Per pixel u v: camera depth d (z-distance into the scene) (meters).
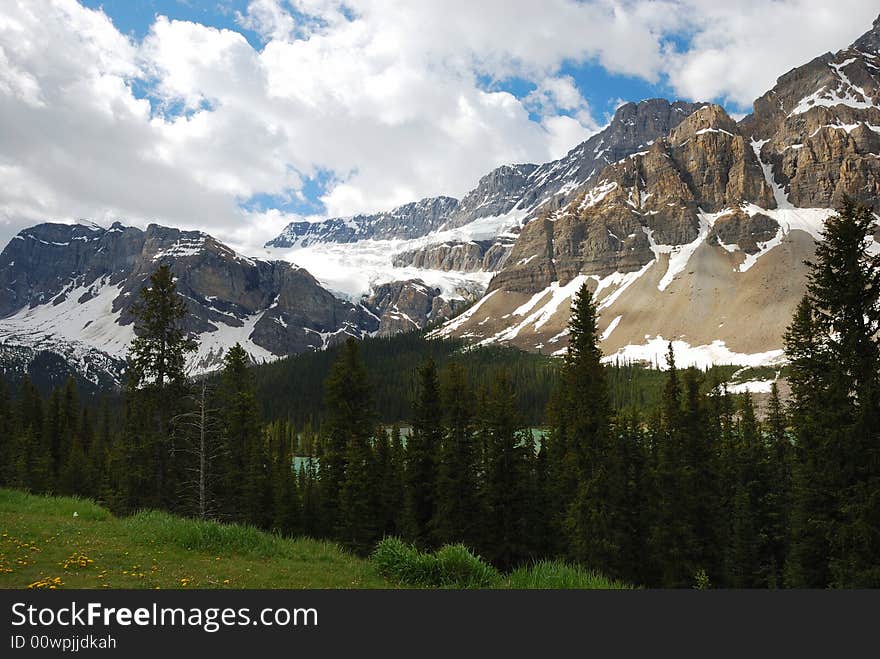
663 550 42.53
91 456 80.94
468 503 45.78
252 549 16.70
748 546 49.09
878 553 25.34
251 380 58.81
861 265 26.78
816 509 29.14
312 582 14.24
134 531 17.45
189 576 13.63
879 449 25.42
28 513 19.97
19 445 78.88
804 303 29.30
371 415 53.59
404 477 50.78
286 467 56.69
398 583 14.77
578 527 41.06
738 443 59.19
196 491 43.03
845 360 26.58
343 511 48.12
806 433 29.55
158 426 41.97
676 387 49.78
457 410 47.75
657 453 53.16
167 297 41.97
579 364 45.81
